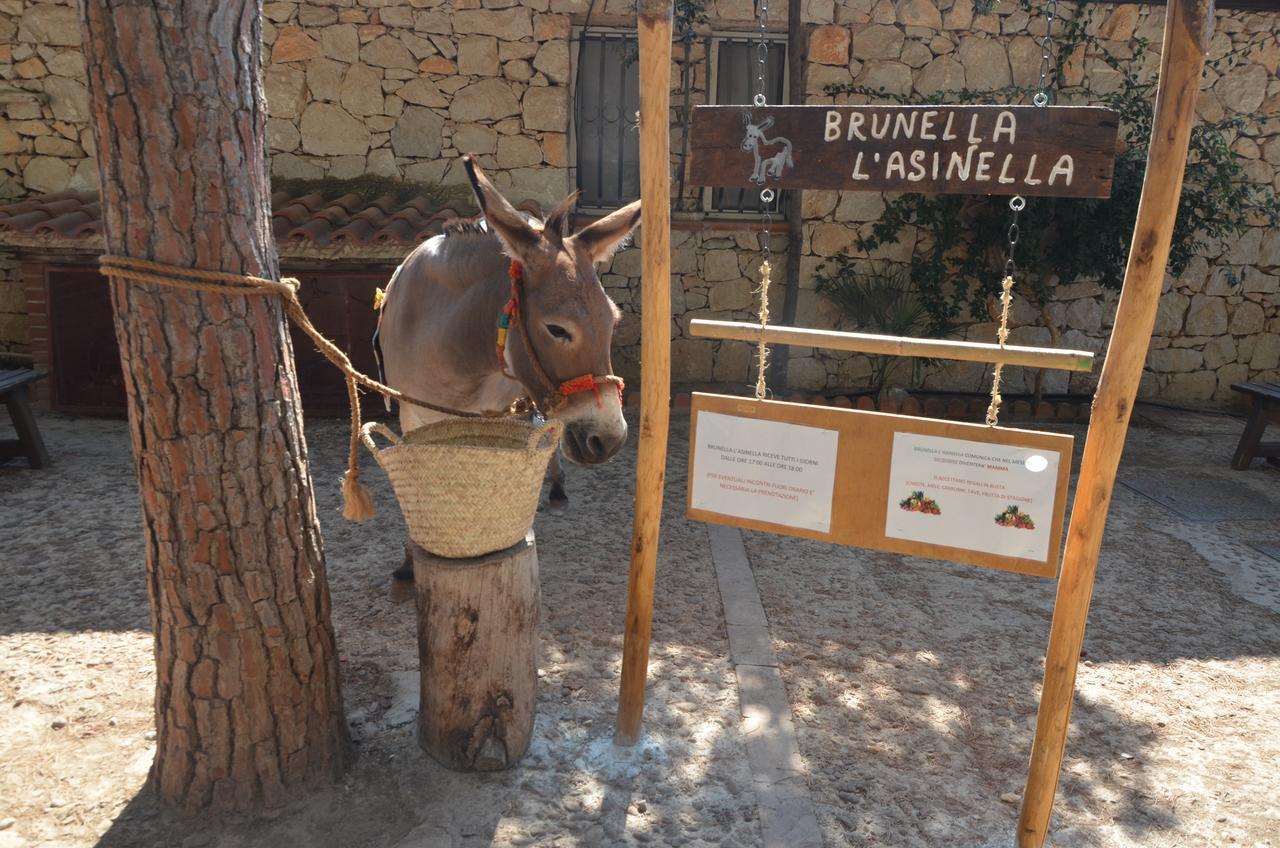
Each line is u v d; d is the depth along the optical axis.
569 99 8.08
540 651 3.87
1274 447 6.92
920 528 2.71
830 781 3.06
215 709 2.69
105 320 7.34
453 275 3.27
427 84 7.82
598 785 2.98
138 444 2.53
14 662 3.63
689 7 7.71
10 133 7.64
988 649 4.06
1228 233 8.55
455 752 2.99
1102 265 7.95
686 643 4.00
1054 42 7.94
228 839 2.67
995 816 2.90
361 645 3.85
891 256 8.35
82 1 2.26
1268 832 2.86
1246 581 4.91
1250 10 7.69
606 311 2.81
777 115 2.71
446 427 3.01
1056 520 2.51
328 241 6.50
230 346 2.49
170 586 2.60
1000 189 2.57
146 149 2.32
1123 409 2.34
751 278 8.55
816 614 4.36
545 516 5.59
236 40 2.40
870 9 7.82
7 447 6.09
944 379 8.73
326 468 6.36
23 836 2.65
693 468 2.99
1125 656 4.02
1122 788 3.07
